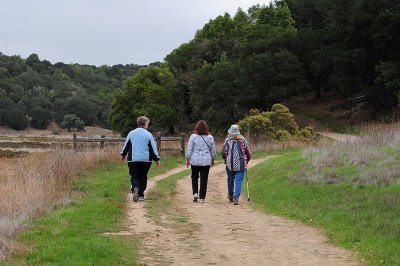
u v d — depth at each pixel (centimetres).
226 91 5731
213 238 870
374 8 5266
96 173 1695
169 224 978
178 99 7188
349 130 4922
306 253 764
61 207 1059
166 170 2044
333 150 1614
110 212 1023
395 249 720
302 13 7350
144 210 1113
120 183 1498
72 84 16938
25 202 1020
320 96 6862
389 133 1725
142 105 7325
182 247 799
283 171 1566
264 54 5869
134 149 1215
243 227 967
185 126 7262
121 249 745
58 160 1639
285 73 5741
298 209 1105
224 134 5712
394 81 4891
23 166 1602
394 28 5178
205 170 1276
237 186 1269
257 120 3338
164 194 1388
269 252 772
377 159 1362
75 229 838
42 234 796
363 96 5747
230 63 6181
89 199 1166
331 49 5925
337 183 1214
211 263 707
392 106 5322
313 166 1468
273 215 1104
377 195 1018
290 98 6109
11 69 16950
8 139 8281
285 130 3344
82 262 644
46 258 662
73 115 13500
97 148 2155
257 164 2012
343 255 748
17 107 13225
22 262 650
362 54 5497
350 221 913
